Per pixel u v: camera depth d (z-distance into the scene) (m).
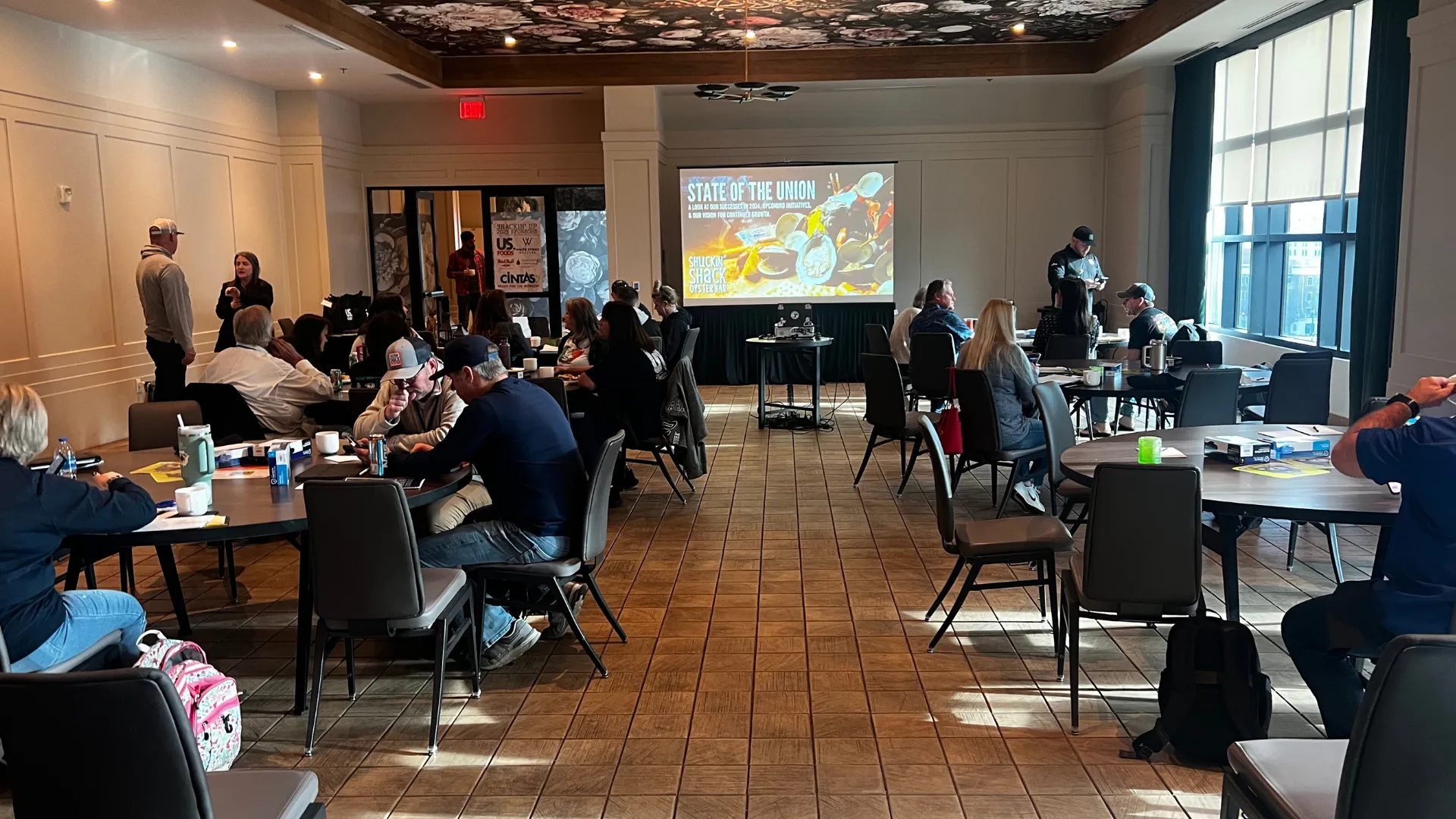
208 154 9.51
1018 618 3.98
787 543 5.12
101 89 7.88
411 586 2.87
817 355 8.38
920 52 10.69
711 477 6.73
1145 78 10.40
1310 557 4.65
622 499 6.14
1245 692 2.76
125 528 2.65
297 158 11.05
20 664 2.49
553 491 3.46
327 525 2.83
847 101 11.73
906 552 4.93
